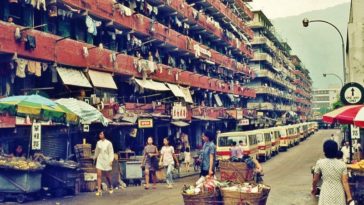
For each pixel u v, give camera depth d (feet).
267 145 109.50
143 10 104.99
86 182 53.52
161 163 57.62
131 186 59.67
